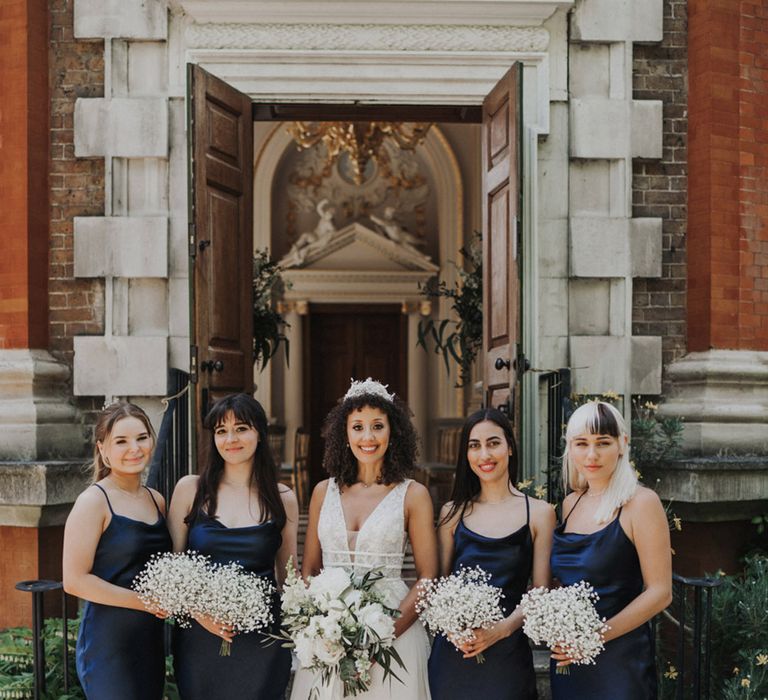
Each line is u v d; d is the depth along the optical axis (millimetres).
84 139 5617
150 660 3160
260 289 7035
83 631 3139
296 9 5598
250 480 3309
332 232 11383
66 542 3084
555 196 5719
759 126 5695
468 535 3188
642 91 5812
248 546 3160
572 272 5699
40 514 5109
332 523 3297
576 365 5684
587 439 3020
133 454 3170
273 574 3232
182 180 5629
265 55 5641
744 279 5617
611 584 2945
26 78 5453
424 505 3332
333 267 11438
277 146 11430
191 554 3164
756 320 5637
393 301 11461
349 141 11094
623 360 5695
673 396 5730
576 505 3127
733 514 5332
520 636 3115
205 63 5660
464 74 5727
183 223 5621
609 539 2959
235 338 5453
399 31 5680
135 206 5652
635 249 5727
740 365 5504
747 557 5262
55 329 5645
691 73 5770
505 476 3279
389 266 11492
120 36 5617
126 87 5668
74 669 4227
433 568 3295
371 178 11773
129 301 5648
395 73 5703
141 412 3268
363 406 3311
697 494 5133
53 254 5652
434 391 11500
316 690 3148
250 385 5621
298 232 11758
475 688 3051
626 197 5727
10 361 5395
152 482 4531
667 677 4430
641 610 2869
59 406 5500
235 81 5668
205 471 3295
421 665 3234
